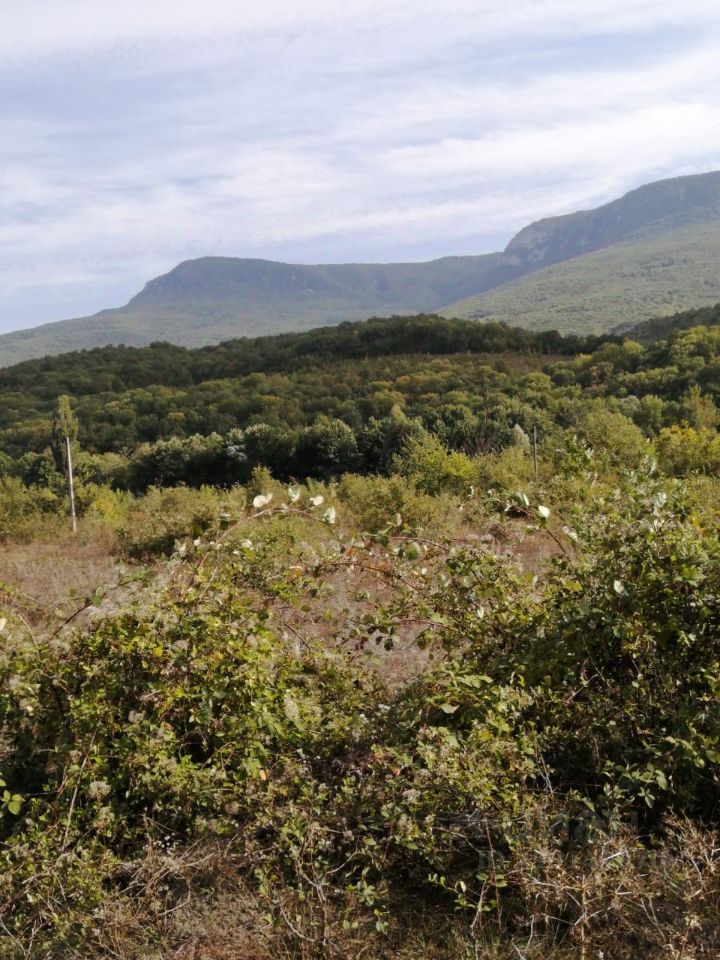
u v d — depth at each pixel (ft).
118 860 9.71
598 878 8.59
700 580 11.97
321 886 9.12
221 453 175.01
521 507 14.58
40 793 11.04
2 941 8.91
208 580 13.12
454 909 9.12
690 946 8.07
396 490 47.34
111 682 11.59
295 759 11.23
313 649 13.57
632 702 11.49
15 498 64.90
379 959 8.56
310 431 170.71
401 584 14.64
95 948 8.78
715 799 10.44
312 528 33.45
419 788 10.20
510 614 13.21
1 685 11.56
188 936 8.85
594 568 12.78
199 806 10.63
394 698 13.28
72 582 28.68
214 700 11.82
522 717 11.80
